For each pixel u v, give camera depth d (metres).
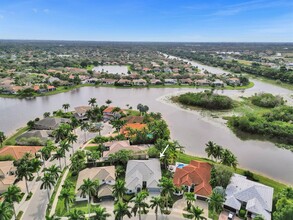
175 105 154.25
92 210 58.09
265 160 88.81
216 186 63.84
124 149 80.44
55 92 178.62
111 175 68.00
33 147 84.06
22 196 62.19
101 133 103.81
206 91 172.25
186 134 109.56
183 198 63.56
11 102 154.25
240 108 150.00
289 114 128.25
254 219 49.56
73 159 74.38
